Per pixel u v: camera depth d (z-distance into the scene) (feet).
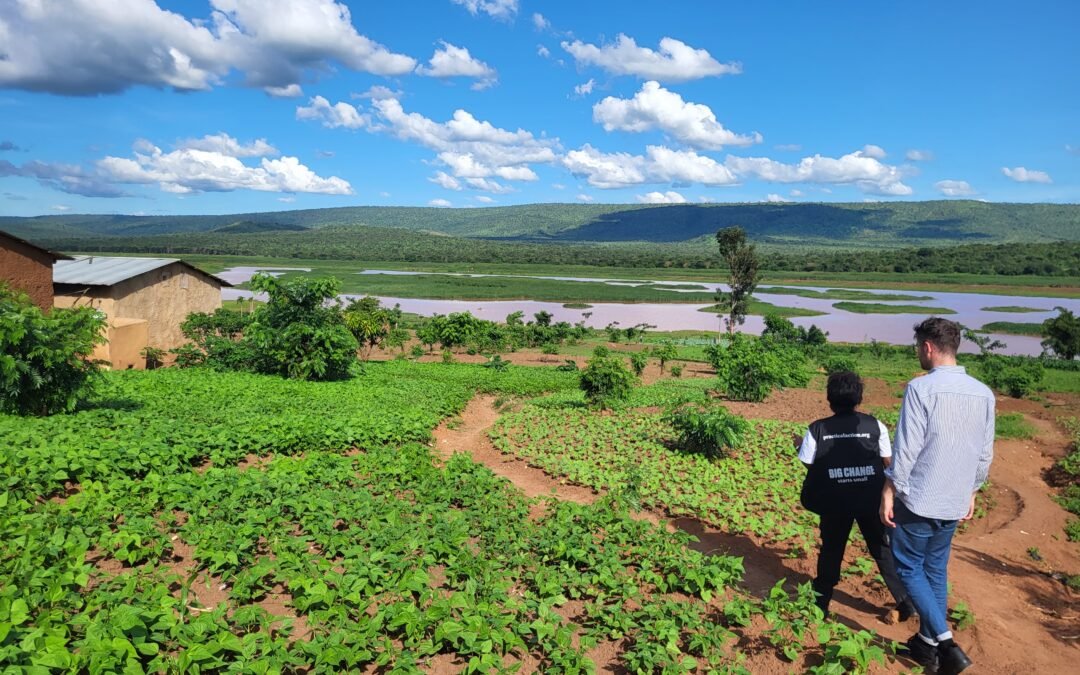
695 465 40.68
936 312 270.05
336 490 29.14
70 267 104.68
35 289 79.10
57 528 20.03
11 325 39.83
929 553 16.83
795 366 93.20
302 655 15.03
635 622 18.44
